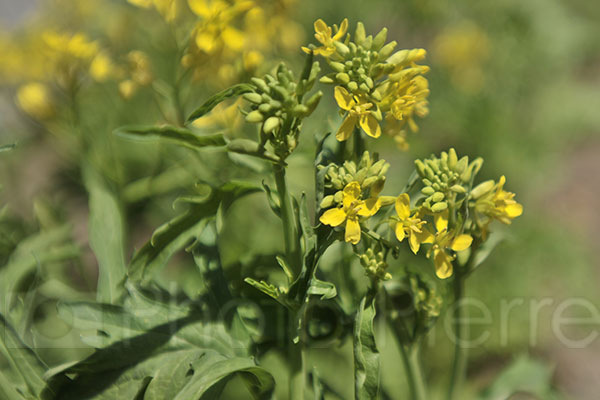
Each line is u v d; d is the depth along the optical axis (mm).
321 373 472
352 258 376
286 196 354
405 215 348
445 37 1027
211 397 359
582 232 980
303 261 345
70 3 695
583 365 771
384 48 350
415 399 377
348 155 355
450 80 1005
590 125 1125
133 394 351
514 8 1094
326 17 849
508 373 408
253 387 362
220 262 366
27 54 560
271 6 478
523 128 1054
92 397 350
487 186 359
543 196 1058
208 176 451
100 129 547
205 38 418
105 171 459
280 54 521
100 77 454
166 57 500
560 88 1162
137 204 525
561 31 1149
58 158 578
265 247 500
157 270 359
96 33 683
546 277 846
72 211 564
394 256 350
